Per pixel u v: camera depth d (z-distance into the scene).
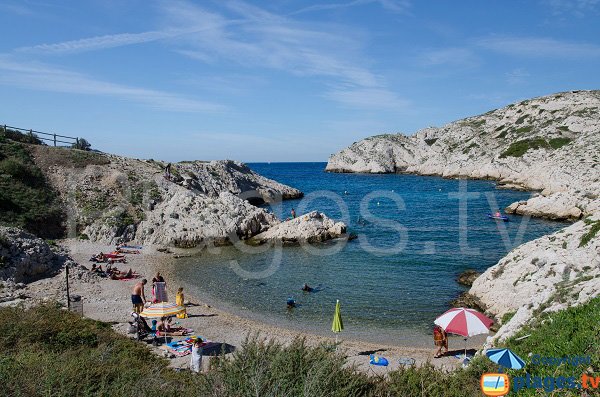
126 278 30.41
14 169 44.06
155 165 63.50
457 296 27.17
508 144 127.06
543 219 57.62
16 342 11.75
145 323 20.08
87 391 7.79
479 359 10.65
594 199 55.09
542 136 117.50
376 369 17.33
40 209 40.97
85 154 55.44
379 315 24.39
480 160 126.88
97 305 23.77
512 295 22.39
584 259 20.62
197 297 27.56
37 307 15.09
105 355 10.35
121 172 52.56
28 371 8.40
